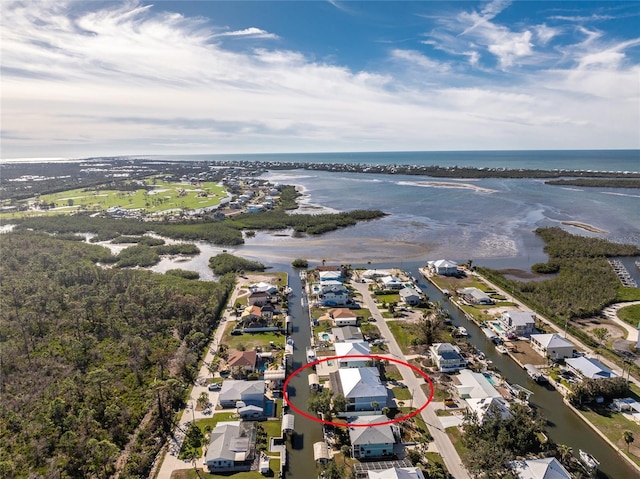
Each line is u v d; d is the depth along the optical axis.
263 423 60.47
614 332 85.94
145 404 64.25
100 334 85.81
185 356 74.75
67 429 57.09
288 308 101.94
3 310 93.38
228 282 117.50
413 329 87.94
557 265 128.25
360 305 101.81
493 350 81.50
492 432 54.44
